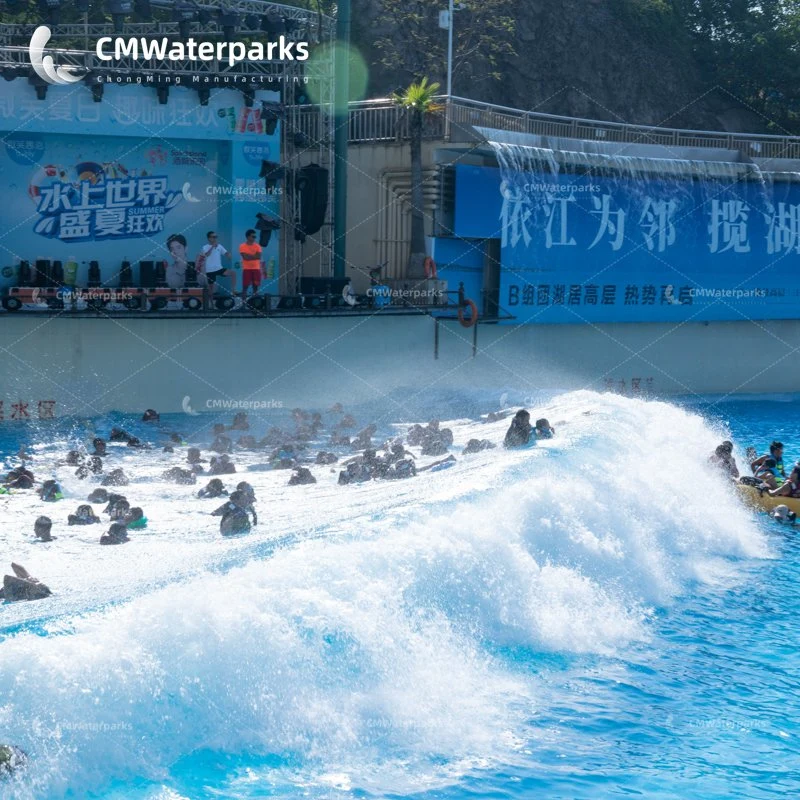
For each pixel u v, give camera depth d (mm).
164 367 27000
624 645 12047
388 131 33281
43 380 25688
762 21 66062
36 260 27844
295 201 31016
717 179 35531
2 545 13328
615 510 15258
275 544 11562
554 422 20828
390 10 58469
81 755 7828
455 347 31891
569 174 33438
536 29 62719
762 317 36688
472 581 11828
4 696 7816
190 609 9086
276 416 27422
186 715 8516
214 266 28156
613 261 34375
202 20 27672
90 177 28359
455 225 31656
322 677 9430
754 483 19641
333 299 29484
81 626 8641
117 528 13586
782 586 14742
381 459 18672
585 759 9086
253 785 8117
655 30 66062
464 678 10477
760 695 10703
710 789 8688
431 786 8406
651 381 35844
